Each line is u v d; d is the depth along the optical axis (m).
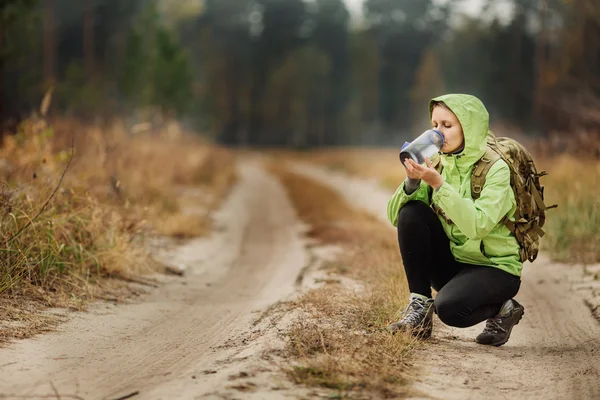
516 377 4.85
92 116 19.66
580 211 11.15
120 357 5.30
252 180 36.62
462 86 74.44
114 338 5.92
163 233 12.87
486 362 5.17
